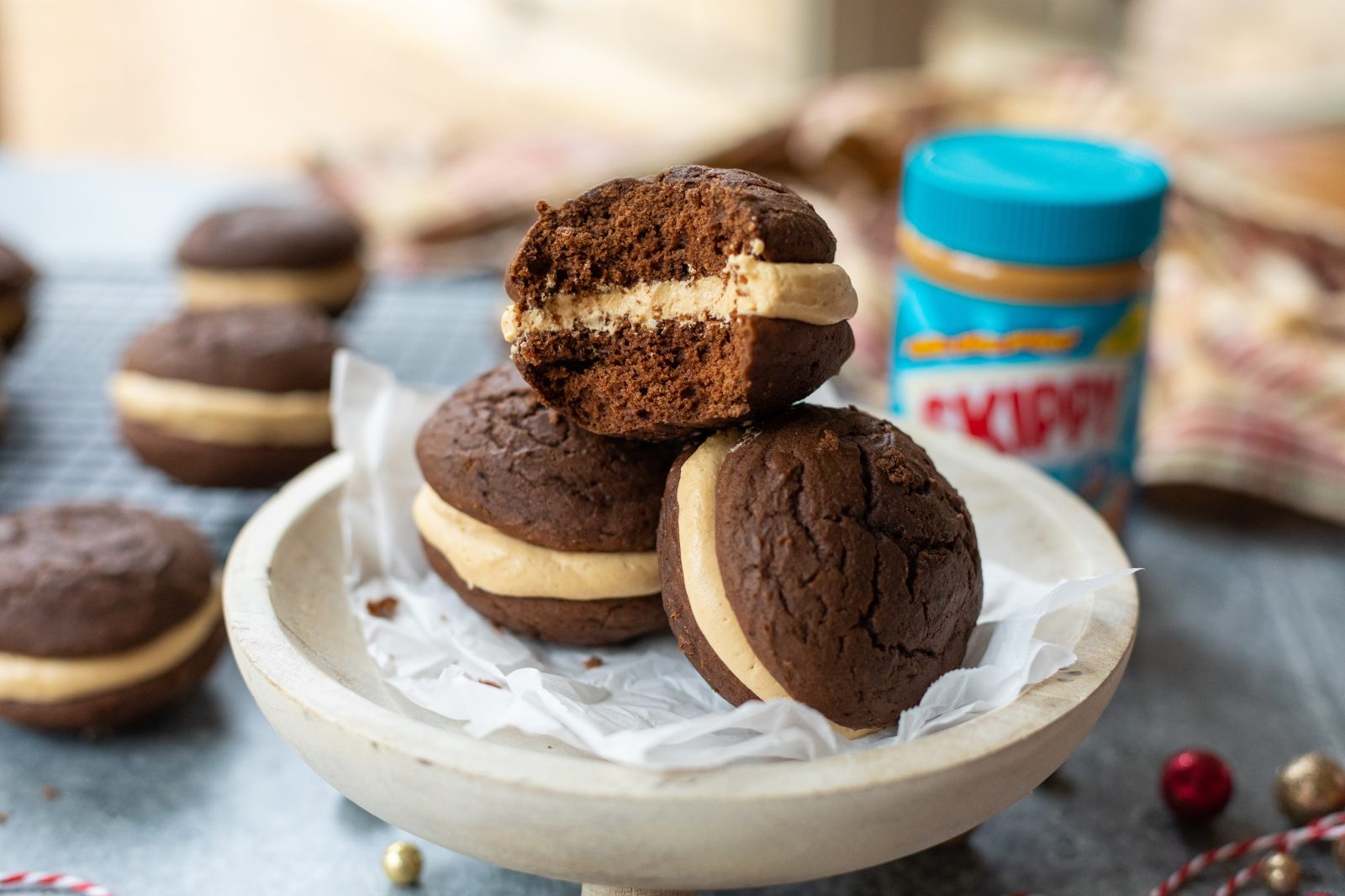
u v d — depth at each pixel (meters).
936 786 0.39
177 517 0.56
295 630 0.45
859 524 0.43
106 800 0.50
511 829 0.39
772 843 0.39
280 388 0.61
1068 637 0.44
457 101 1.31
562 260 0.45
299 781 0.51
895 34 1.18
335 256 0.73
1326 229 0.74
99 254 0.84
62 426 0.68
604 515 0.47
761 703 0.40
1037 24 1.27
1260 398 0.65
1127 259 0.54
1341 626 0.58
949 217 0.54
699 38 1.32
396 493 0.51
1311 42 1.20
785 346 0.43
